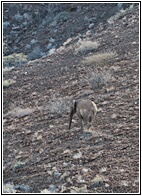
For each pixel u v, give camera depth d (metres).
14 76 101.50
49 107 76.88
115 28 109.31
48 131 67.38
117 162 51.31
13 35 151.88
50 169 54.62
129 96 70.38
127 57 87.75
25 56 133.38
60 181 50.47
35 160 59.03
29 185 52.34
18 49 144.00
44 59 110.00
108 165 51.03
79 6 147.88
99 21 132.25
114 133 59.16
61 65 98.81
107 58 90.06
